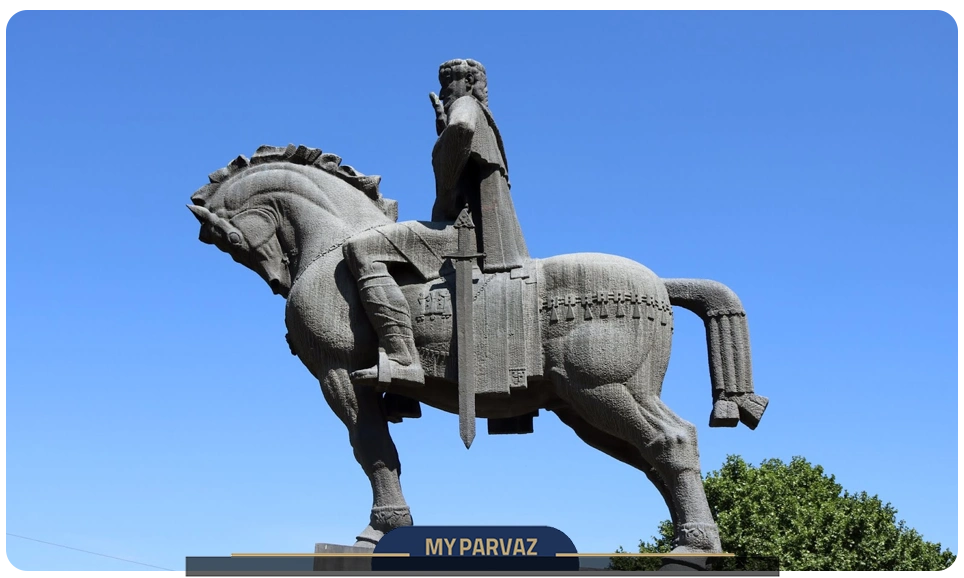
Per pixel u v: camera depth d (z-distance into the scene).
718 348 6.04
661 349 5.93
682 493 5.72
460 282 5.94
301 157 6.57
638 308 5.88
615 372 5.81
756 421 5.99
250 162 6.59
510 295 5.98
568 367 5.85
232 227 6.48
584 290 5.91
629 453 6.29
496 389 5.88
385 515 5.94
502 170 6.27
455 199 6.32
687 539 5.64
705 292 6.09
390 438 6.10
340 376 6.11
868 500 16.14
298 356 6.32
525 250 6.17
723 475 17.02
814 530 15.61
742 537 15.73
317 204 6.43
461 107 6.13
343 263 6.21
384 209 6.57
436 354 6.00
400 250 6.10
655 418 5.82
